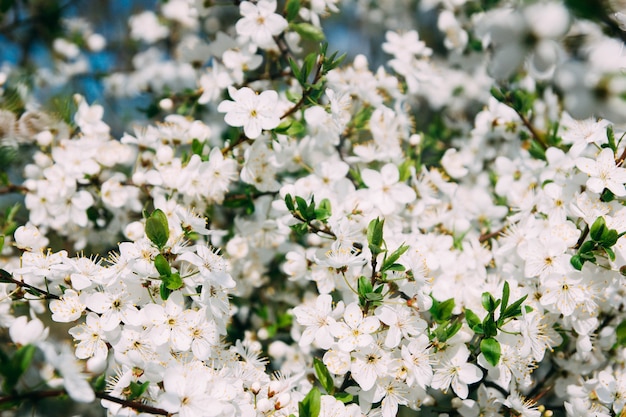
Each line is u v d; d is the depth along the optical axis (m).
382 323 0.38
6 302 0.41
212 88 0.47
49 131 0.46
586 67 0.33
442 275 0.42
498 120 0.49
